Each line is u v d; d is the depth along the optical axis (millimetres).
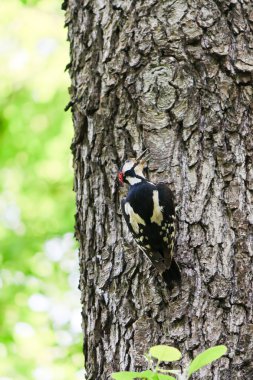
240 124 9984
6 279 19531
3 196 20500
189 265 9461
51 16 20391
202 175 9820
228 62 10242
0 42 20562
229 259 9383
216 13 10469
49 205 20359
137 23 10570
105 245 10047
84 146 10594
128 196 9828
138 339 9250
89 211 10312
